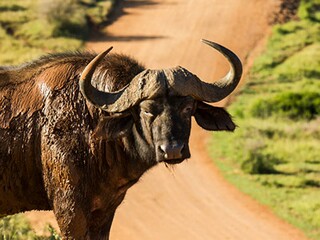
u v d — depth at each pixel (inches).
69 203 1477.6
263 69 6505.9
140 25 7352.4
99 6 7711.6
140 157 1445.6
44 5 6830.7
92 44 6663.4
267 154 4148.6
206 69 6304.1
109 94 1401.3
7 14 7032.5
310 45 7219.5
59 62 1541.6
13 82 1544.0
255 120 5004.9
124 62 1507.1
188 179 3833.7
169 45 6840.6
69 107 1486.2
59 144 1476.4
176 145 1339.8
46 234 2474.2
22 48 6171.3
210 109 1454.2
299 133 4645.7
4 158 1518.2
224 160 4197.8
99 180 1489.9
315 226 3164.4
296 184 3745.1
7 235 2166.6
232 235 3046.3
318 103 5285.4
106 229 1563.7
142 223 3127.5
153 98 1362.0
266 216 3307.1
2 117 1517.0
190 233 3046.3
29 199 1555.1
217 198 3548.2
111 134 1408.7
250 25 7588.6
